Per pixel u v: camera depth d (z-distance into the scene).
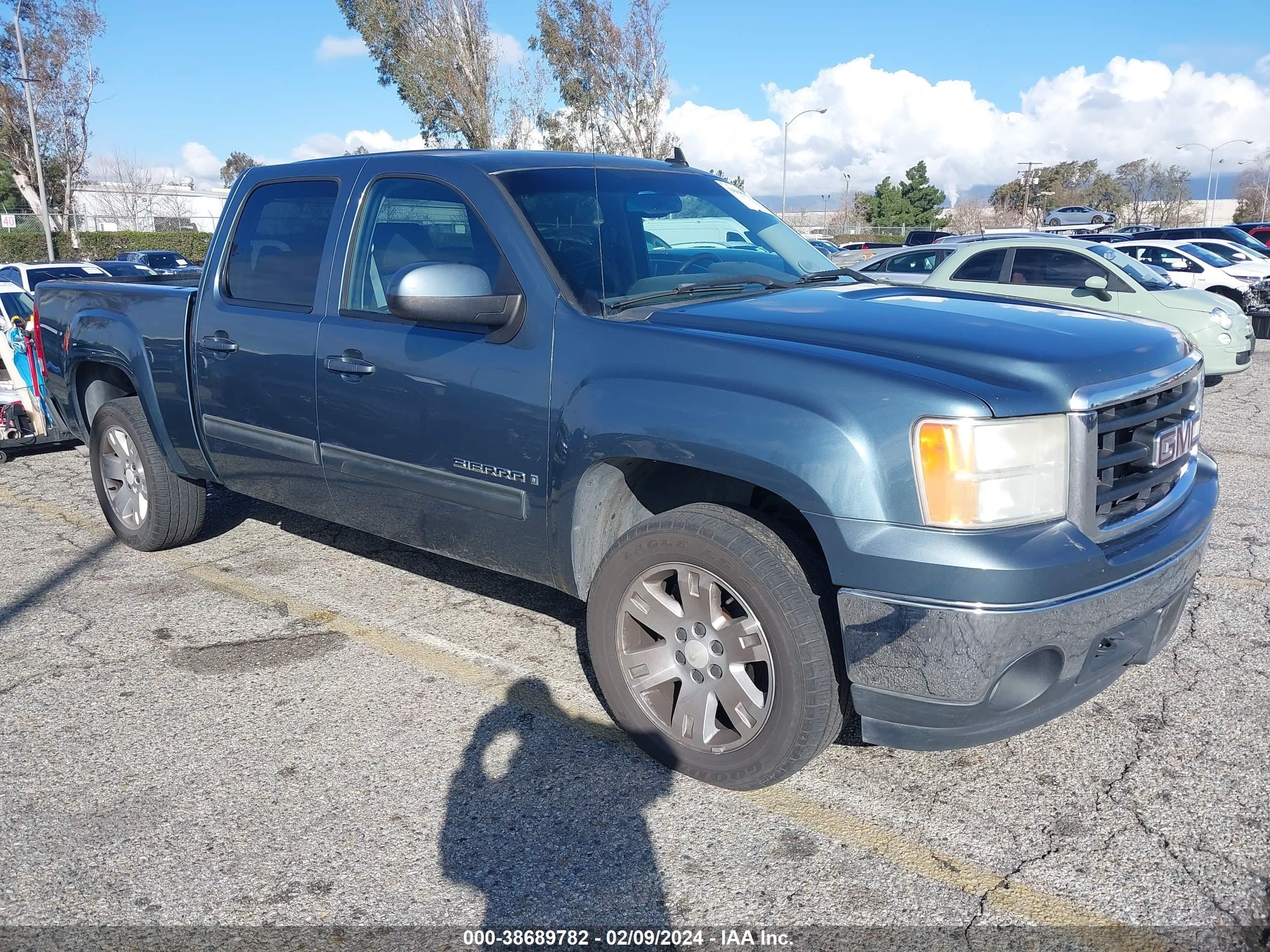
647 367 3.01
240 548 5.38
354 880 2.69
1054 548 2.54
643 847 2.82
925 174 75.19
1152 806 2.99
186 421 4.66
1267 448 7.82
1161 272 11.96
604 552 3.40
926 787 3.11
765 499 3.26
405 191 3.81
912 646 2.58
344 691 3.76
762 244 4.05
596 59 31.66
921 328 2.95
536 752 3.32
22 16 38.88
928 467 2.54
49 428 7.23
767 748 2.89
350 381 3.81
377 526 4.02
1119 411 2.77
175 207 61.88
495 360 3.36
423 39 32.66
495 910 2.57
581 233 3.52
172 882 2.69
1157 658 3.97
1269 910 2.54
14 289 7.43
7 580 4.94
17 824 2.94
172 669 3.96
